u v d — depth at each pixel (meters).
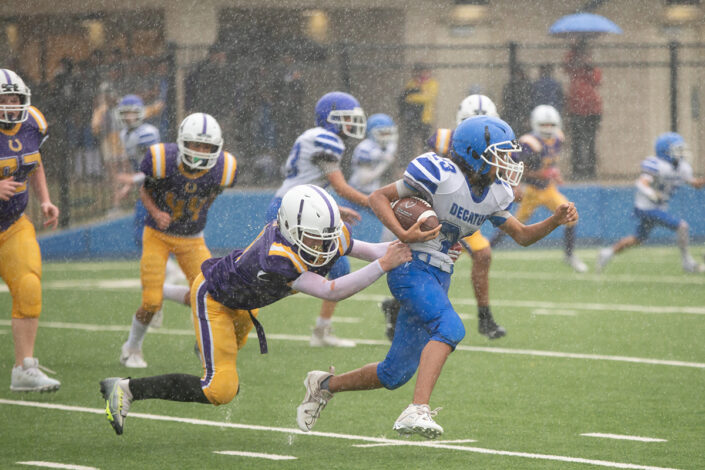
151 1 61.56
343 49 60.41
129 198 59.41
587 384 23.97
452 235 17.98
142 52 61.56
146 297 26.05
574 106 61.44
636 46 61.53
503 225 18.38
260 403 22.23
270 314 37.44
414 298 17.56
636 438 18.64
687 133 66.12
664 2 67.94
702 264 52.31
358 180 46.06
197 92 59.06
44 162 58.88
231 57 59.88
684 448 17.81
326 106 28.28
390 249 16.69
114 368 26.61
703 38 69.69
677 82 62.69
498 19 67.06
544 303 39.19
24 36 60.00
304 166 28.11
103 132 58.84
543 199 46.53
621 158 66.19
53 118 58.81
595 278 47.56
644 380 24.39
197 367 26.80
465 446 18.14
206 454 17.66
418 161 17.61
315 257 16.92
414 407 16.55
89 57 60.50
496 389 23.47
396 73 61.22
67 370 26.30
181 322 35.62
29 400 22.56
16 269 22.83
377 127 45.88
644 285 44.59
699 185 48.47
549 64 61.03
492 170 17.52
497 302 39.66
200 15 61.88
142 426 20.03
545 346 29.55
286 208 16.73
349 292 16.70
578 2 67.44
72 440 18.83
